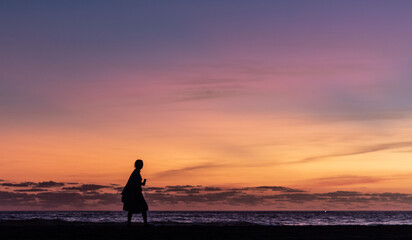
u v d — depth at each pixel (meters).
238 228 15.41
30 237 10.91
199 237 11.24
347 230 14.96
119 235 11.63
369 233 13.45
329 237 11.55
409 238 11.55
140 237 11.09
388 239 11.17
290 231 14.08
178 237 11.18
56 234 11.80
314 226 18.00
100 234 11.91
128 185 14.60
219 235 11.88
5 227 14.65
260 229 15.02
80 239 10.47
